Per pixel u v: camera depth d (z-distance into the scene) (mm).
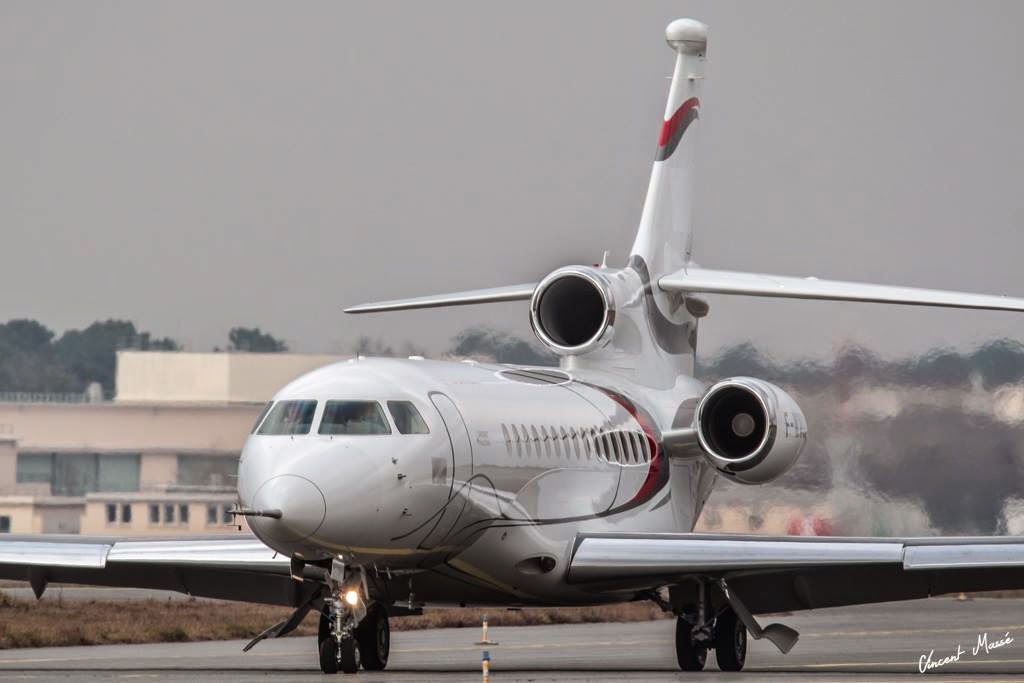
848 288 90000
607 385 93812
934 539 79000
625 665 85688
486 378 83438
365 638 79562
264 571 80375
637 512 90688
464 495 75938
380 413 73375
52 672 73812
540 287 94938
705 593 83812
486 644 93188
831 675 77312
